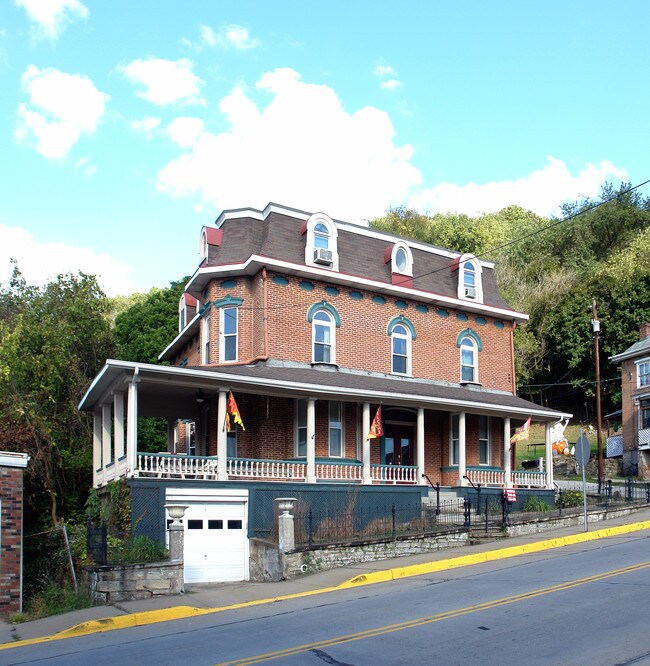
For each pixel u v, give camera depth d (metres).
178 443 33.97
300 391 24.33
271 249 27.25
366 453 25.88
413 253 31.56
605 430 55.41
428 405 27.48
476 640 10.48
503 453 31.52
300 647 10.78
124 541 20.30
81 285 36.53
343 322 28.61
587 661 9.13
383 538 20.73
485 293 33.50
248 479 23.84
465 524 23.20
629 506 27.17
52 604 16.72
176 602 15.93
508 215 80.88
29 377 31.62
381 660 9.78
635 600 12.35
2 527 16.75
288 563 19.17
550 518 24.59
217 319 27.83
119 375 22.70
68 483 31.94
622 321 55.28
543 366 58.84
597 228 67.75
